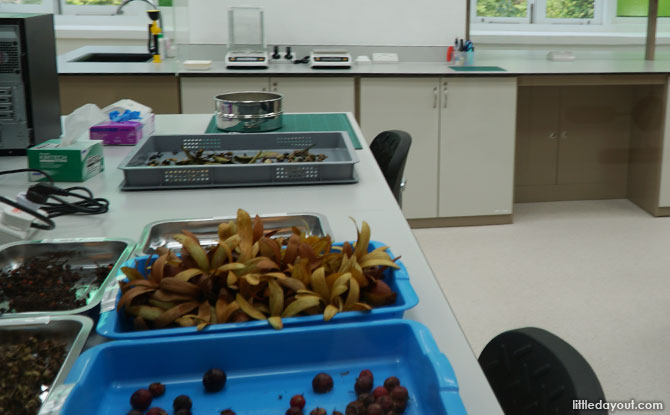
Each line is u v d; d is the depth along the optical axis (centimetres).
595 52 416
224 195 153
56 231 127
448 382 66
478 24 403
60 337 84
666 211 387
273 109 219
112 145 206
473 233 362
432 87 348
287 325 80
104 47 425
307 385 76
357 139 211
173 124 240
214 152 182
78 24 455
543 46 412
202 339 76
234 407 73
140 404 71
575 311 266
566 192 420
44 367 77
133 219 135
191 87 335
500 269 310
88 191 144
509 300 277
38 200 136
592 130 409
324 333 78
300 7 389
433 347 72
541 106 401
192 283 87
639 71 354
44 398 72
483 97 352
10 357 77
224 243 89
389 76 344
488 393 75
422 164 360
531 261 320
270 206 144
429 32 401
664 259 321
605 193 423
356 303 83
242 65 350
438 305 97
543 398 84
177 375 77
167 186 158
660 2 407
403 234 126
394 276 93
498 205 371
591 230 365
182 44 388
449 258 325
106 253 116
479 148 360
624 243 344
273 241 90
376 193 154
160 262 87
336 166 162
